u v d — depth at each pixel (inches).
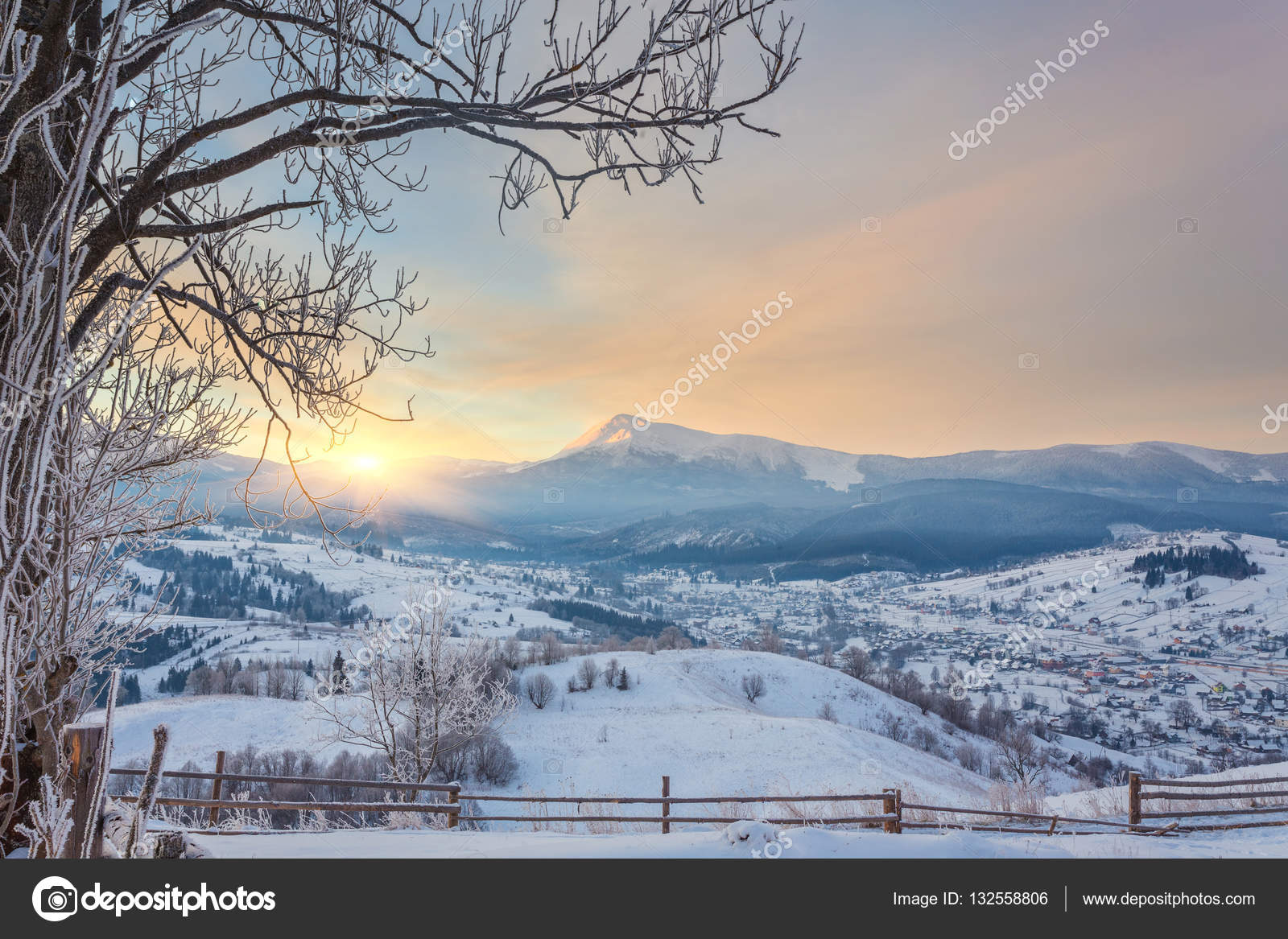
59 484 129.0
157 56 132.6
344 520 166.1
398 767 785.6
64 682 128.6
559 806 837.2
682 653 3319.4
